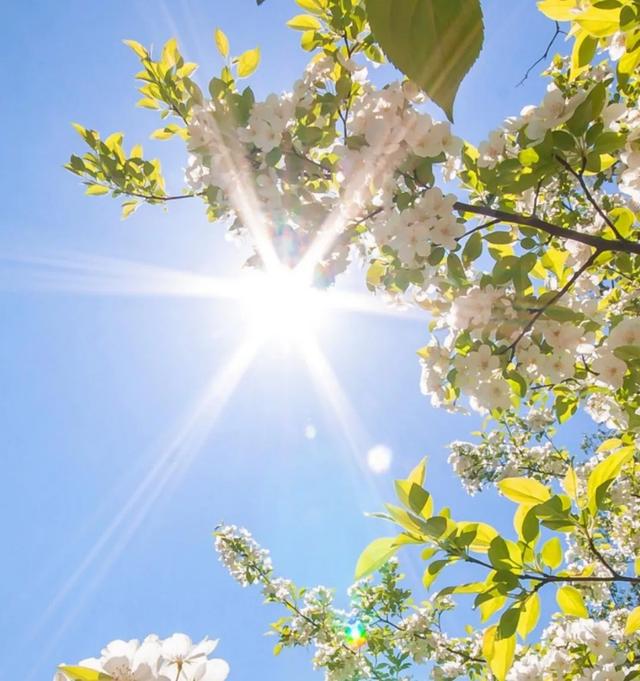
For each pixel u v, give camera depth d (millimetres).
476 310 2912
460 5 334
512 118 2973
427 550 2418
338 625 7996
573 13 2531
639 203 4227
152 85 4207
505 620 2264
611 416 3617
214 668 1035
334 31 3416
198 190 3770
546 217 3615
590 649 3832
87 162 4727
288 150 3195
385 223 2850
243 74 3756
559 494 2404
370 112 2750
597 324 2934
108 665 1012
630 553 6473
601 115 2584
